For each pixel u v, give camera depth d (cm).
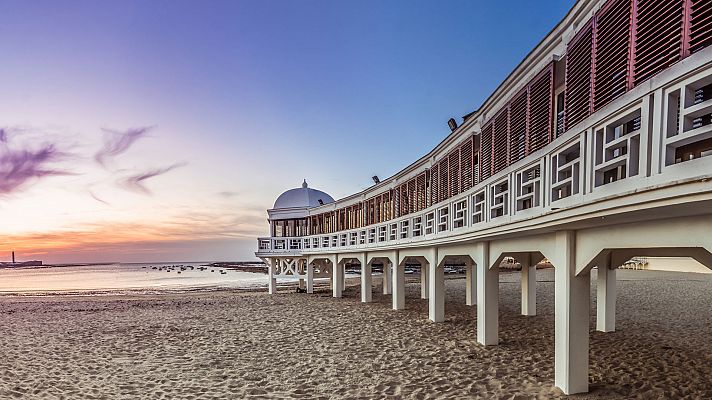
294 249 2619
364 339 1116
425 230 1383
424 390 708
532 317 1355
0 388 798
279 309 1806
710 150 386
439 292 1317
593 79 512
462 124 1075
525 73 745
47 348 1144
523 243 770
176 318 1638
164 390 764
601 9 498
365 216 2048
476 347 967
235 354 1012
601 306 1116
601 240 533
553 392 649
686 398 622
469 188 1021
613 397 623
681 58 359
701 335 1053
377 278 4309
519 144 776
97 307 2120
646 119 380
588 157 493
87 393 761
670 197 332
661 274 3409
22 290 4072
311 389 741
